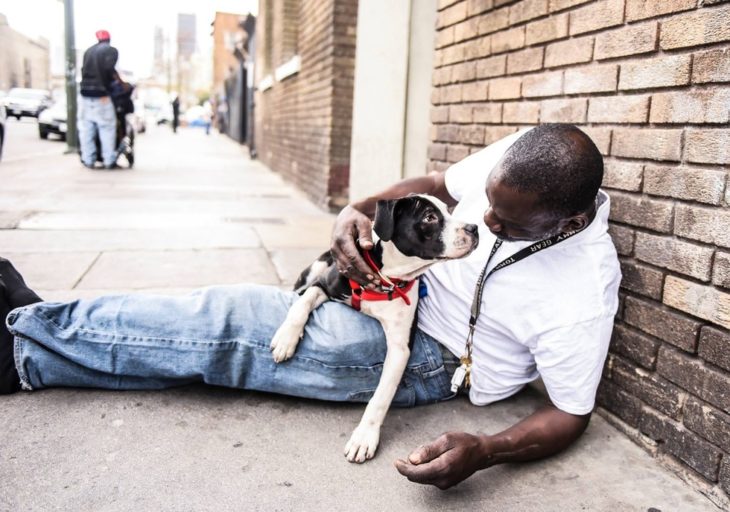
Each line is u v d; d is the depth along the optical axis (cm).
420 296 249
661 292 221
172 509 185
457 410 256
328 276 245
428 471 184
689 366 209
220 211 733
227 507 187
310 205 827
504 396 252
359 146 629
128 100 1127
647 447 228
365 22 603
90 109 1089
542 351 215
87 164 1121
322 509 189
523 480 210
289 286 428
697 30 202
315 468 210
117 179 988
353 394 246
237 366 239
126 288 401
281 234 607
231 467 208
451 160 382
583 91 259
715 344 199
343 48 726
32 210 660
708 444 202
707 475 202
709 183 200
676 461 216
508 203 188
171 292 399
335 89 735
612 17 241
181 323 235
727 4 192
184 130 4500
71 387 254
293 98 1039
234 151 2020
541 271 218
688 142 208
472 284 234
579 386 211
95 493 190
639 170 229
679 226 212
